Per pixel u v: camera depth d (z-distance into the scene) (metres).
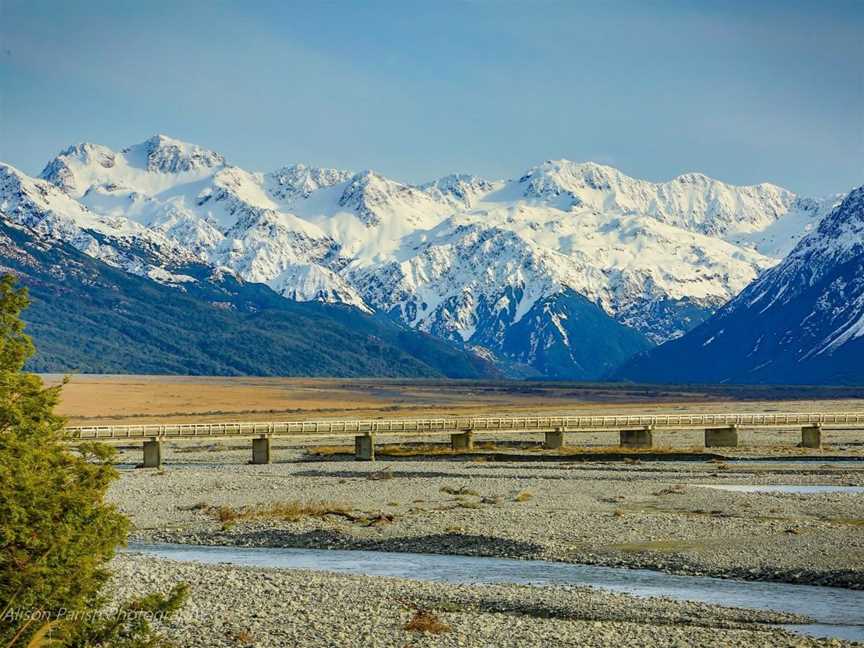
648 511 93.38
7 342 48.66
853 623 54.78
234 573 64.31
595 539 78.69
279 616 54.84
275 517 90.75
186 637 51.00
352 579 64.25
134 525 88.69
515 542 77.31
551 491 107.94
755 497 101.00
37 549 41.41
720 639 51.09
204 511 96.06
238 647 49.75
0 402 44.38
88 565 42.41
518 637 51.56
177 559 74.56
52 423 46.59
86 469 45.12
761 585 64.31
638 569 69.56
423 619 53.62
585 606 57.69
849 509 92.88
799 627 54.03
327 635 51.72
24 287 50.34
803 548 73.75
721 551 73.38
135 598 56.31
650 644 50.41
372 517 88.94
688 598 60.91
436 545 78.19
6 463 41.75
